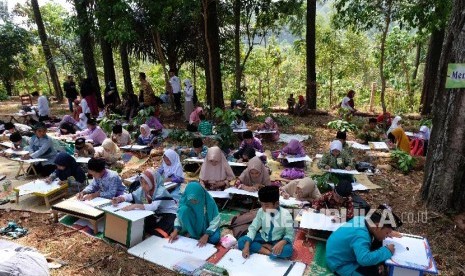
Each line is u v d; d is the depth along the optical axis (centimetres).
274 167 779
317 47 1861
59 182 604
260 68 1928
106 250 459
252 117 1323
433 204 554
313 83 1448
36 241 478
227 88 2145
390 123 1084
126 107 1245
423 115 1345
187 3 1102
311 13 1393
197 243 469
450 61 518
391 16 991
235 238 486
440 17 887
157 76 2078
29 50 2444
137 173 751
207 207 479
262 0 1391
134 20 1201
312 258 444
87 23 1202
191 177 718
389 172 757
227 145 885
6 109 1611
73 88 1470
